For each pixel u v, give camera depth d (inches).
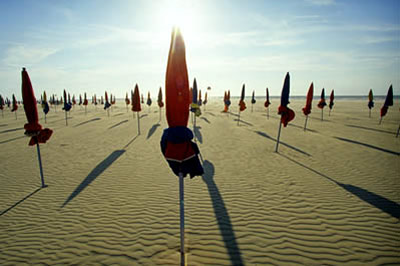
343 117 1152.8
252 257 157.3
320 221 202.4
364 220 203.5
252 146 514.9
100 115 1467.8
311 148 491.2
